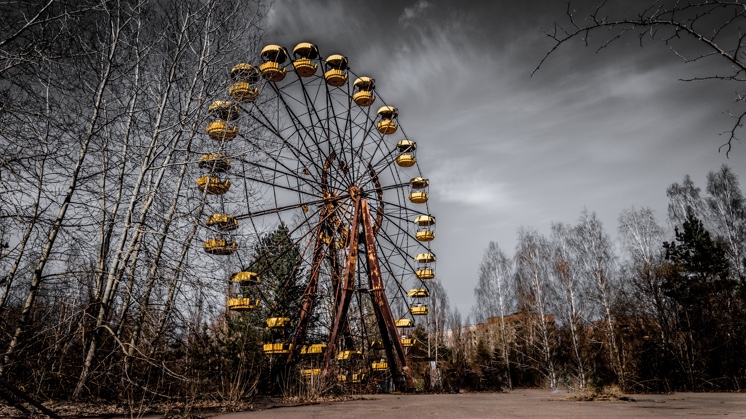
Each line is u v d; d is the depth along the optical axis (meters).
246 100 12.71
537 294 38.38
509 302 48.06
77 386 8.81
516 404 13.04
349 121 25.52
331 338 21.09
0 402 7.63
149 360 8.48
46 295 8.76
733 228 33.62
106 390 9.40
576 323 34.28
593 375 28.72
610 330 30.75
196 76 12.05
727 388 27.69
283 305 20.94
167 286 9.66
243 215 11.87
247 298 14.18
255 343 15.13
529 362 43.97
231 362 12.83
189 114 11.90
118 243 10.06
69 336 8.58
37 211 8.27
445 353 49.72
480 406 12.12
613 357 28.56
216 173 12.02
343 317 22.06
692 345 28.64
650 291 31.48
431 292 51.84
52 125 8.41
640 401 14.59
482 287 51.56
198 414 8.57
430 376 32.62
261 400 13.03
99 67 10.80
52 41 8.01
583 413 9.39
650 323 31.59
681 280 31.86
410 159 26.55
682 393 22.95
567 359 37.50
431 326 51.34
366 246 24.06
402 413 9.65
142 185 11.59
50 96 8.77
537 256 41.47
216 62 12.19
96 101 10.21
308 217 24.44
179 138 11.80
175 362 9.77
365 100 24.28
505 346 42.72
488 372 43.09
